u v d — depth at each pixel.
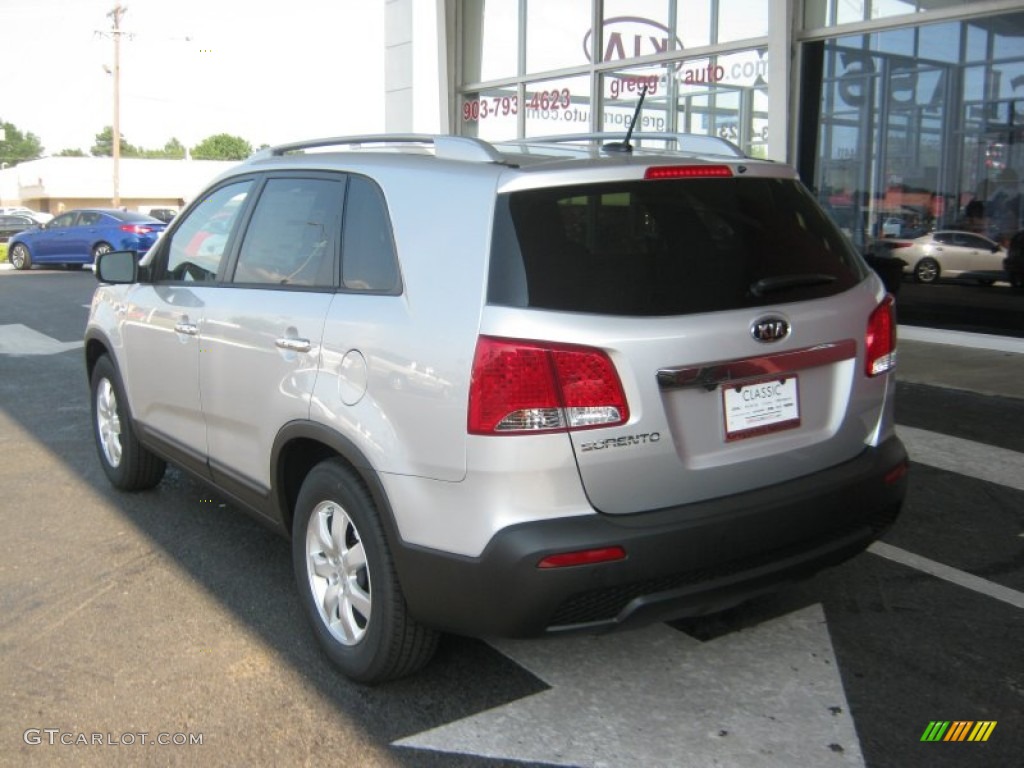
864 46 10.13
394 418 2.97
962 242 9.80
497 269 2.81
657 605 2.83
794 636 3.65
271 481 3.68
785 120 10.40
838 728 3.04
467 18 15.05
